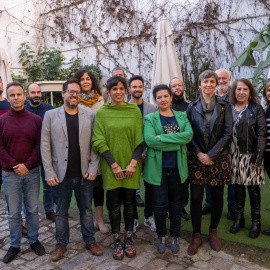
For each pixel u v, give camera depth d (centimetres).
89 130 256
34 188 269
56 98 794
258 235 282
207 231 297
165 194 258
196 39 605
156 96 258
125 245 265
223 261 245
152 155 255
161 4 642
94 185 292
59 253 259
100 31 745
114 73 358
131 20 689
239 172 277
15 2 817
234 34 565
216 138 248
